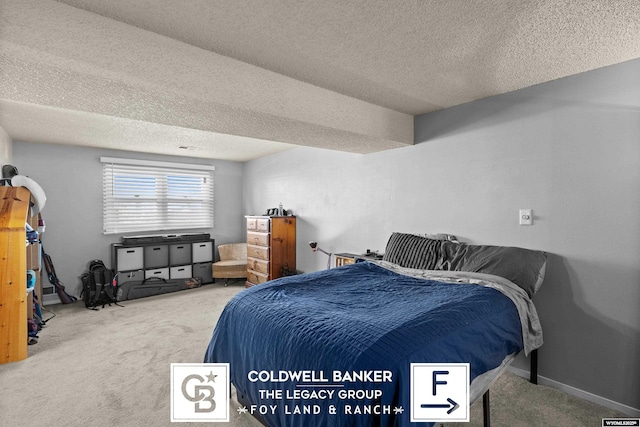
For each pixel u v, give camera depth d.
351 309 1.80
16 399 2.16
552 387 2.41
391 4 1.56
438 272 2.54
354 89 2.65
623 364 2.13
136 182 5.15
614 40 1.87
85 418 1.97
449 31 1.79
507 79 2.44
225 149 5.05
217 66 2.06
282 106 2.38
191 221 5.73
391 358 1.29
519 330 2.01
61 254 4.52
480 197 2.85
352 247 4.12
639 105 2.07
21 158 4.22
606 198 2.20
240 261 5.69
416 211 3.36
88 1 1.55
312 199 4.75
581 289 2.30
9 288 2.70
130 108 2.17
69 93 1.91
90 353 2.85
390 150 3.62
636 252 2.08
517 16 1.64
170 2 1.55
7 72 1.63
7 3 1.47
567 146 2.37
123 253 4.61
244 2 1.55
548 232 2.46
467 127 2.95
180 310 4.09
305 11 1.62
